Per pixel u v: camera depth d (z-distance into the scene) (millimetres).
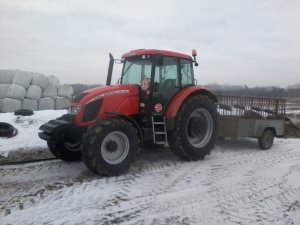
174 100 7059
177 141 6984
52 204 4699
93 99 6309
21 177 5969
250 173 6422
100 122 6000
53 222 4145
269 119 8906
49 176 6043
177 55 7281
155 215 4418
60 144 6801
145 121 6836
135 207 4656
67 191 5223
